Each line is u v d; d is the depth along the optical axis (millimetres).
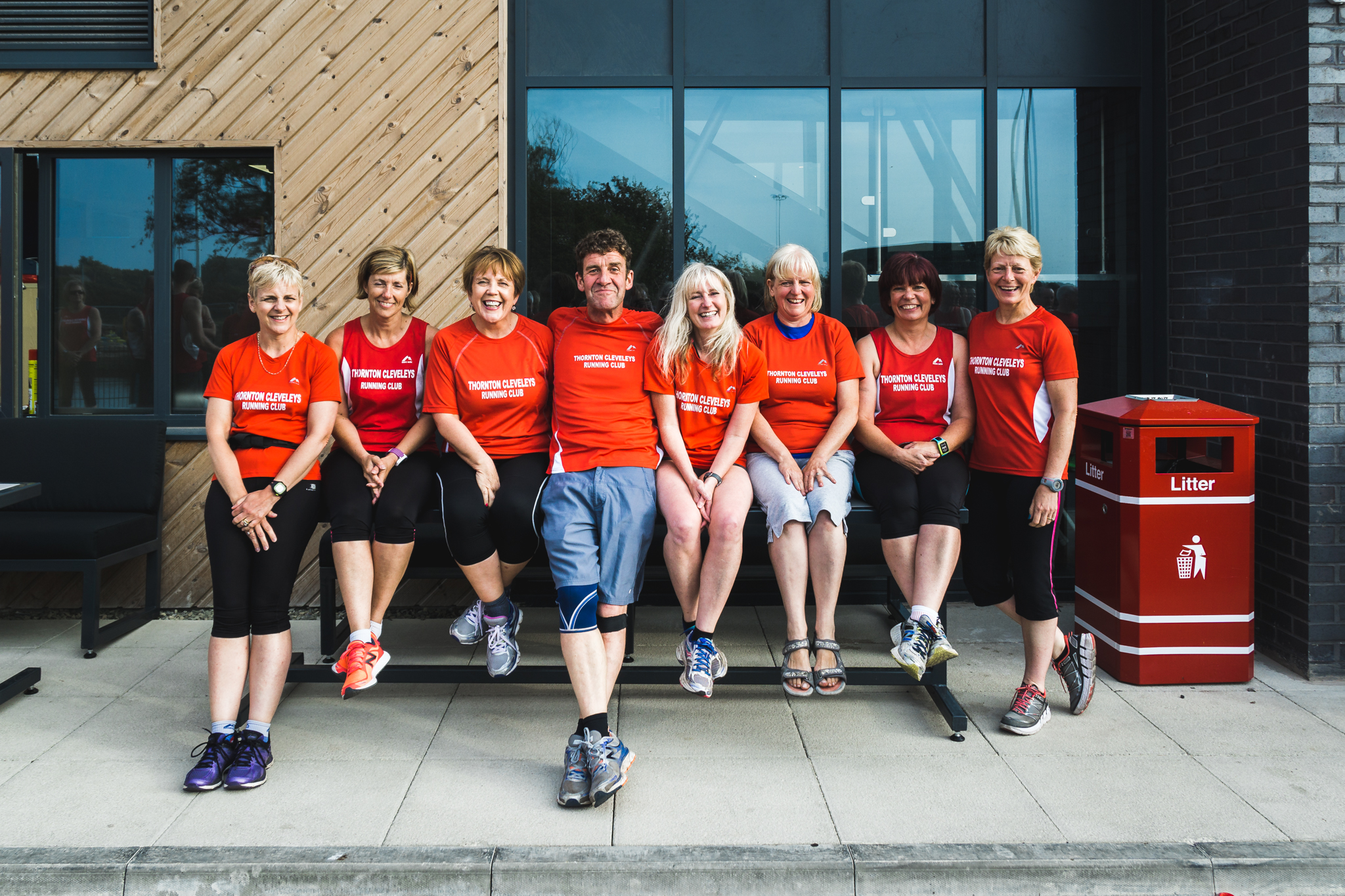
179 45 4379
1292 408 3701
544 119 4586
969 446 4383
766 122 4617
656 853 2422
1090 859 2395
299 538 3033
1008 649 4039
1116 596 3627
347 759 2996
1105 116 4633
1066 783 2818
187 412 4648
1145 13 4582
